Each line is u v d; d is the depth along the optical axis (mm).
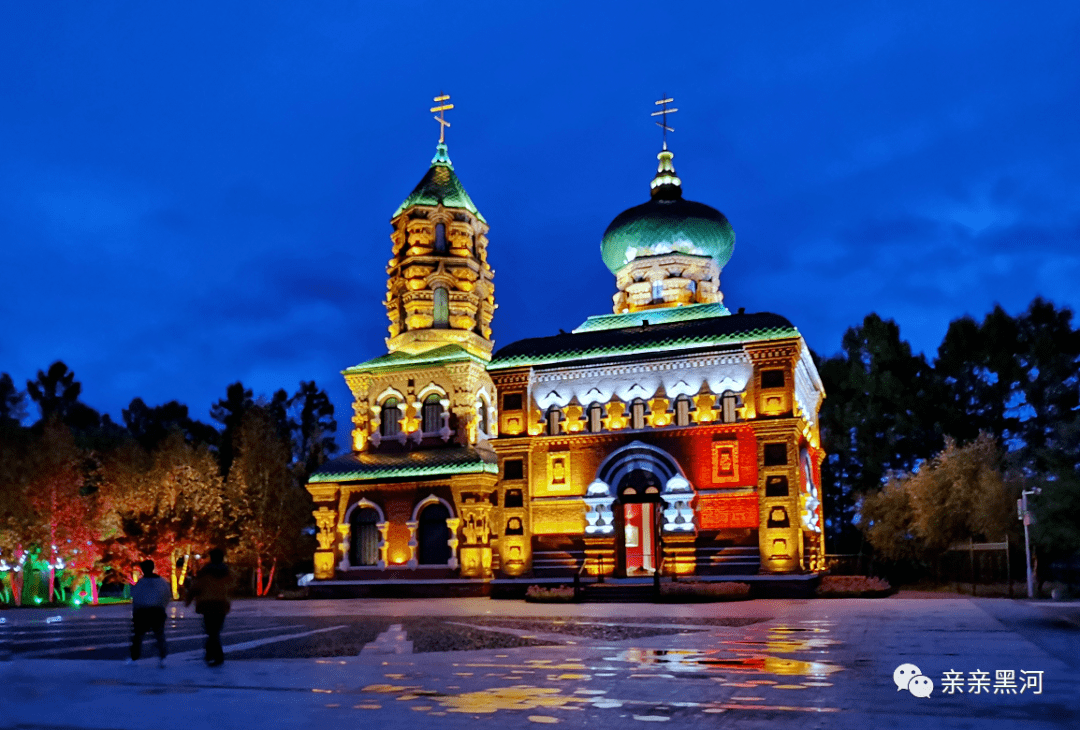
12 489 53531
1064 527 39000
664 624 29250
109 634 28922
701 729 12023
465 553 52406
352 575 55031
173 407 100250
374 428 57875
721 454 47156
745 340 47281
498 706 13867
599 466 49094
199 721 13016
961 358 63500
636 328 51031
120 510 55156
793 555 44844
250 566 67438
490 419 60094
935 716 12836
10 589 56188
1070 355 62250
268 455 68562
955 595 46219
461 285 60688
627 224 56156
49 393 98250
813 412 56250
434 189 61875
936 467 53469
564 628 28312
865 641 22859
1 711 13945
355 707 13961
